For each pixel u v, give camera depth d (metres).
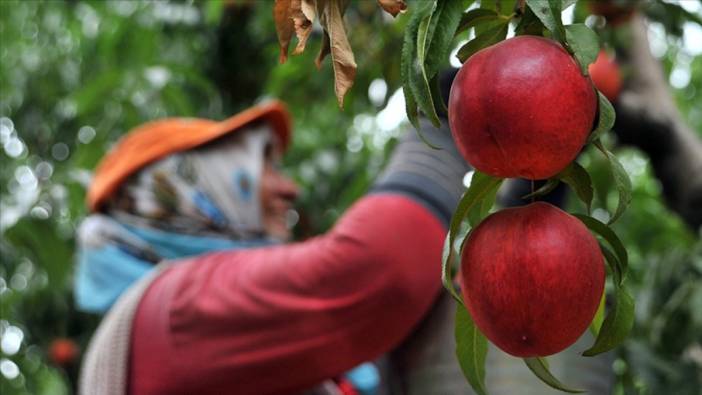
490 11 1.24
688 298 2.96
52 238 4.11
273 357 2.42
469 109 1.18
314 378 2.44
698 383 2.87
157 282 2.59
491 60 1.18
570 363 2.42
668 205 3.15
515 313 1.21
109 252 2.84
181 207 2.89
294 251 2.48
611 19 2.78
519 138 1.16
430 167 2.47
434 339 2.51
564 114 1.16
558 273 1.19
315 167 4.69
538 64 1.17
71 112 5.45
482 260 1.22
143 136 2.94
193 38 4.91
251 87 4.96
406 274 2.37
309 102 4.27
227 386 2.45
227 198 2.94
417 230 2.40
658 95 3.10
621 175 1.17
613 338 1.22
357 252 2.38
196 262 2.59
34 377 4.77
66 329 4.59
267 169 3.09
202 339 2.46
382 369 2.73
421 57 1.16
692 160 3.06
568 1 1.17
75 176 4.15
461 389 2.45
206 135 2.94
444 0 1.19
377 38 3.21
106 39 5.03
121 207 2.90
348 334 2.40
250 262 2.51
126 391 2.52
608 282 2.32
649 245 3.88
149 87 4.55
